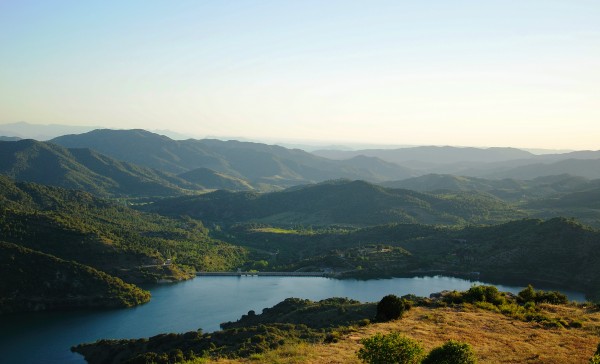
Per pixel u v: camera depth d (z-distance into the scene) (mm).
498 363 43938
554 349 49062
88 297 188500
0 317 171500
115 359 124062
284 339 98688
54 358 135125
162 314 178375
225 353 89500
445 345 38500
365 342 39625
